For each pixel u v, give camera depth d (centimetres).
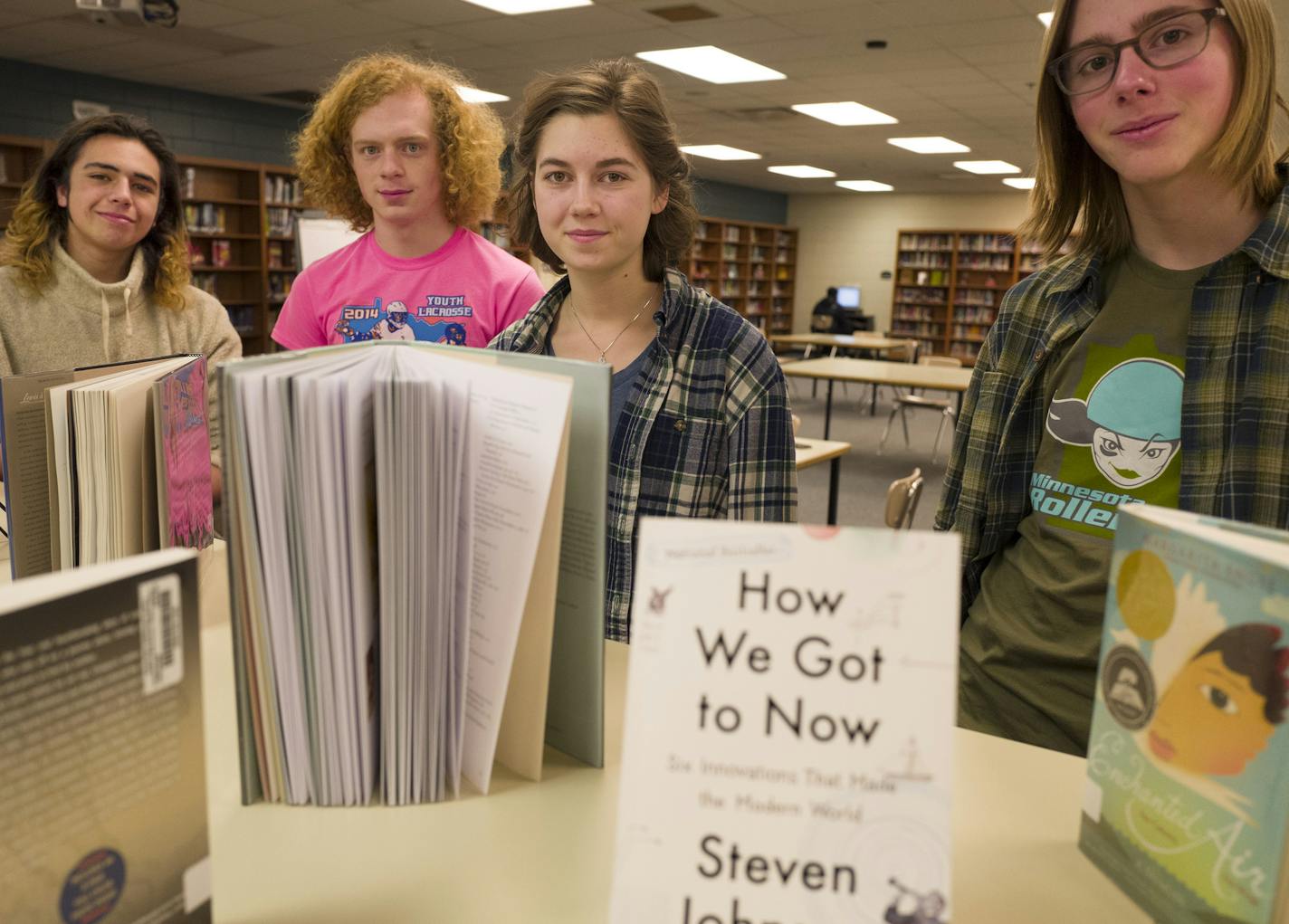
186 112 861
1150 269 115
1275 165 108
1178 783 62
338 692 73
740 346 130
